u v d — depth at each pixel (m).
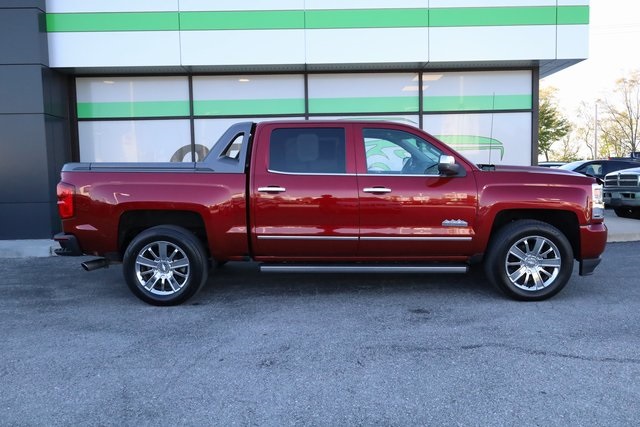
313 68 10.80
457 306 5.64
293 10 10.16
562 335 4.71
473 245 5.72
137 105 11.09
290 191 5.66
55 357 4.35
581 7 10.19
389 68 10.95
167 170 5.76
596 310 5.45
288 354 4.36
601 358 4.20
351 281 6.81
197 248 5.70
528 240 5.77
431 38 10.26
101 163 5.86
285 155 5.79
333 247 5.76
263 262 5.98
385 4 10.19
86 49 10.10
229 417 3.35
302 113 11.15
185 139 11.17
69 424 3.28
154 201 5.64
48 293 6.46
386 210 5.66
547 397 3.56
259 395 3.64
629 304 5.66
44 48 9.92
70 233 5.74
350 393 3.66
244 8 10.15
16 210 9.95
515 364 4.10
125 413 3.41
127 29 10.11
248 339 4.72
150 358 4.31
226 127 11.16
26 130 9.83
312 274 7.24
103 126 11.11
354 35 10.24
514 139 11.25
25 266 8.16
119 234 5.80
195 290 5.73
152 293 5.74
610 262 7.87
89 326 5.14
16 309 5.77
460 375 3.92
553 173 5.82
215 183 5.70
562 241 5.64
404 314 5.39
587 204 5.70
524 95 11.17
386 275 7.14
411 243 5.71
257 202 5.68
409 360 4.20
